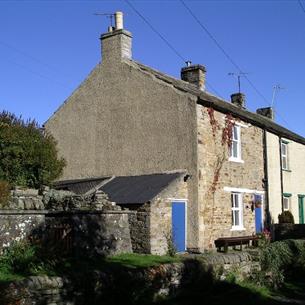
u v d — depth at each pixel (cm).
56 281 966
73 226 1320
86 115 2252
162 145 1978
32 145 1761
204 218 1894
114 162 2114
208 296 1292
